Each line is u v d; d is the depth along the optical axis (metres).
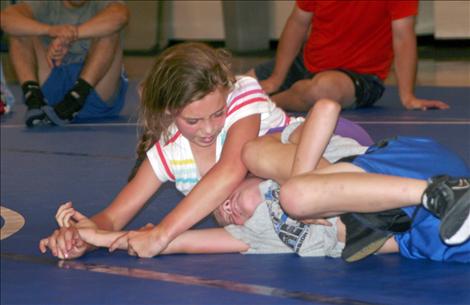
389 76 8.77
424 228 2.90
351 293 2.63
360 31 6.32
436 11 11.45
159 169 3.34
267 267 2.99
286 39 6.57
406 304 2.51
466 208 2.58
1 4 13.30
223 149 3.18
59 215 3.35
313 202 2.77
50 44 6.72
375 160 2.85
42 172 4.86
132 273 3.00
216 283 2.82
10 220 3.89
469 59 10.02
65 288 2.89
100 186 4.43
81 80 6.51
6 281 3.00
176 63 2.94
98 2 6.70
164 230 3.15
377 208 2.74
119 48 6.72
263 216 3.14
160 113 3.01
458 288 2.64
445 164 2.87
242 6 12.66
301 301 2.58
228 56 3.07
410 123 5.43
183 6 13.50
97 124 6.47
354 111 6.19
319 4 6.41
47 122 6.56
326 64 6.46
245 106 3.24
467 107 6.06
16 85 9.06
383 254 3.08
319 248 3.09
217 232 3.24
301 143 2.91
